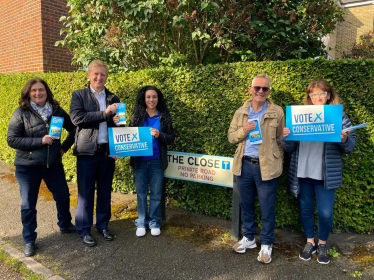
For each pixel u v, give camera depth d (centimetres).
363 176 318
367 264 273
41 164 286
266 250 278
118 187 475
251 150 275
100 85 300
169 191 420
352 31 1041
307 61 312
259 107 280
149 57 485
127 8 407
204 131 369
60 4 690
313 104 273
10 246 305
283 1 388
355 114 309
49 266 273
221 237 329
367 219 327
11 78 603
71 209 407
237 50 414
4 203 419
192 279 255
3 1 733
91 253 296
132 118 325
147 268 271
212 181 332
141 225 333
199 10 411
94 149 296
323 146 270
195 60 455
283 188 333
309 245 288
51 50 677
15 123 281
